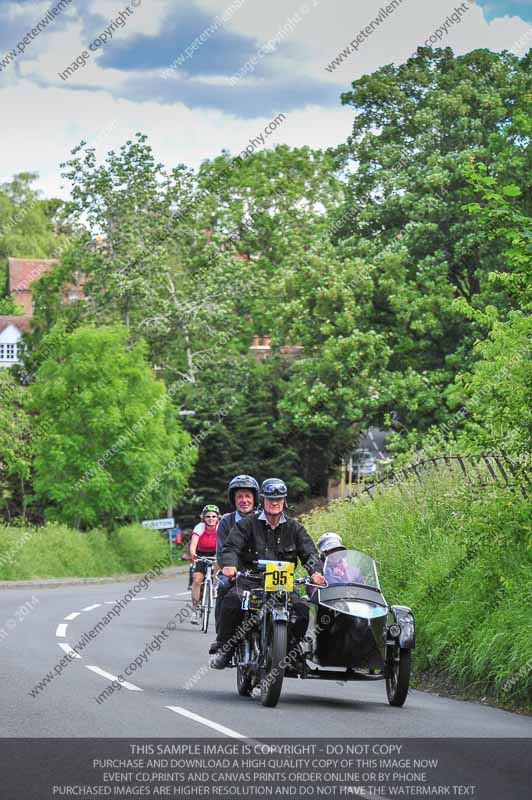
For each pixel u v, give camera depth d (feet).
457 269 203.00
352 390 193.67
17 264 421.59
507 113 195.83
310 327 201.46
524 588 60.80
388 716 48.47
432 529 81.25
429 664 65.77
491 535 63.57
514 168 175.94
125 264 248.11
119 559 219.61
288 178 279.49
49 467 214.28
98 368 212.84
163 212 249.96
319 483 271.90
